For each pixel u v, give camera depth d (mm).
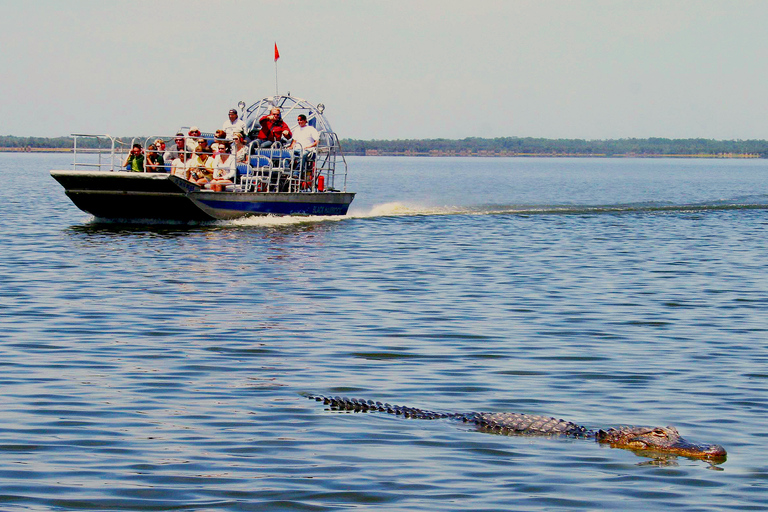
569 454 37844
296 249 104750
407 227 133125
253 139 134250
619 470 36062
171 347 56219
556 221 148250
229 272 87188
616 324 64562
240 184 127312
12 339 57750
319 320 65125
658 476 35438
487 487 33969
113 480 34031
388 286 80438
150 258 95688
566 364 53062
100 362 52188
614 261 98812
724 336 60812
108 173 118500
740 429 41438
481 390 47750
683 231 133375
